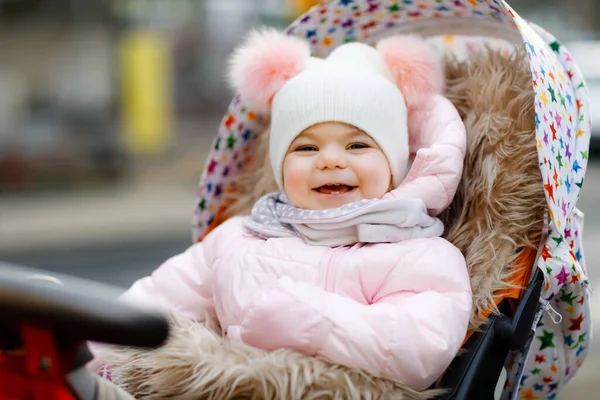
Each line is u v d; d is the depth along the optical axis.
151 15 12.32
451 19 2.15
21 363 1.26
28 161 10.44
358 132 1.92
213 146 2.18
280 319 1.56
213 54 12.70
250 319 1.59
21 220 8.64
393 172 1.95
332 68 1.98
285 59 2.02
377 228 1.77
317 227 1.85
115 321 1.15
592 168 9.61
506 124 1.86
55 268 6.39
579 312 1.89
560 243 1.78
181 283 1.98
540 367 1.99
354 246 1.81
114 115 11.59
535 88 1.70
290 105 1.95
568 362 2.00
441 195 1.86
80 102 11.64
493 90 1.94
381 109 1.92
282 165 2.00
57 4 11.55
